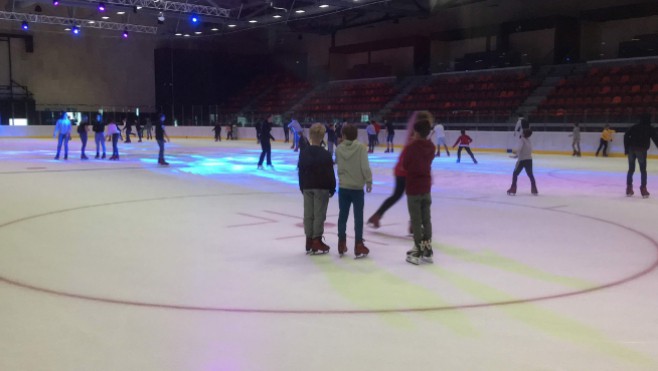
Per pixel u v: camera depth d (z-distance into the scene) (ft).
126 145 106.42
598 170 59.72
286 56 160.97
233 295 16.62
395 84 129.49
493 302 16.12
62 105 134.62
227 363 12.12
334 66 145.18
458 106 112.78
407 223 28.30
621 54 100.99
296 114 135.54
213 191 40.57
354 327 14.16
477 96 111.86
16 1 108.06
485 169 60.49
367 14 126.72
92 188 41.86
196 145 107.45
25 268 19.48
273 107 146.20
